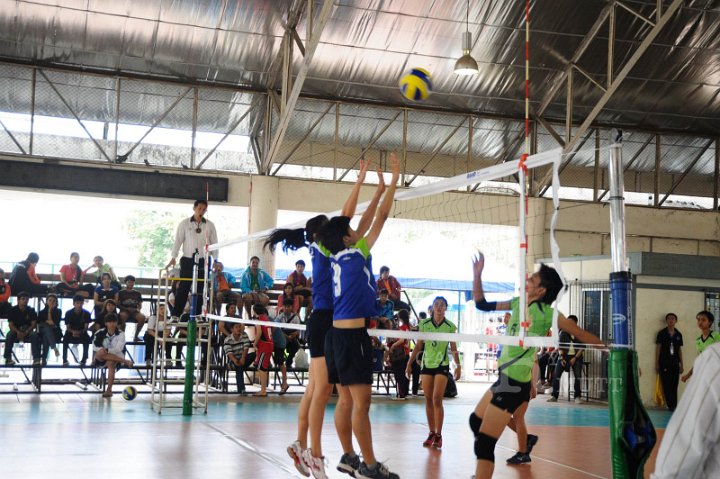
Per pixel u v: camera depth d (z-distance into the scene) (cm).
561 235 1925
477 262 627
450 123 1880
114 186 1694
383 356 1571
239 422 1027
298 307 1484
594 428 1105
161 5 1506
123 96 1709
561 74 1731
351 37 1603
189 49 1620
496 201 1911
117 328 1339
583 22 1584
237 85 1744
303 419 633
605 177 2000
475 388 1808
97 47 1600
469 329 2164
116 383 1504
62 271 1443
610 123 1928
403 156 1842
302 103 1775
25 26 1534
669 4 1545
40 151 1691
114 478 630
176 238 1184
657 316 1570
